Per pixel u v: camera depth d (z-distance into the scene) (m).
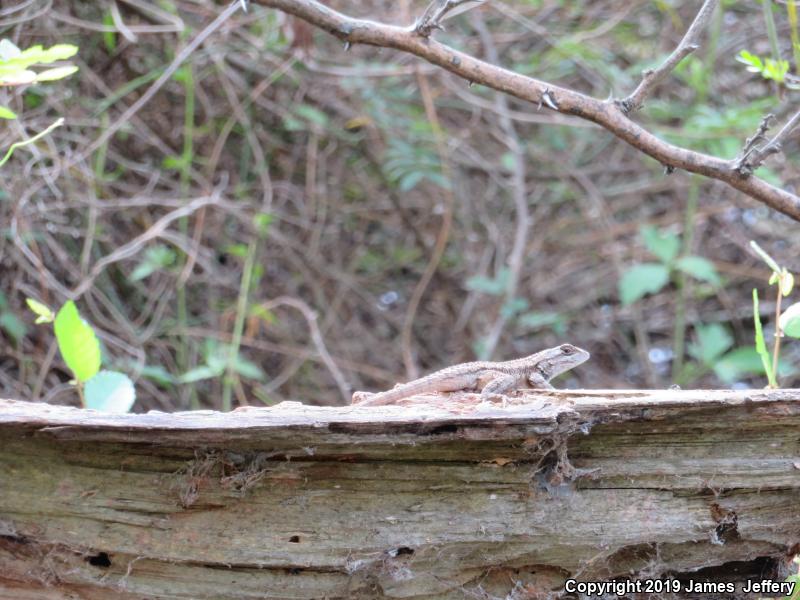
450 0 3.55
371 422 2.80
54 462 2.90
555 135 9.77
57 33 6.88
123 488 2.92
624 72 9.32
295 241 8.64
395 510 2.96
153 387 7.31
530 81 3.73
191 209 7.13
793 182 9.14
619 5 9.87
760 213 9.88
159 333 7.76
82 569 2.95
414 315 9.52
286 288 8.80
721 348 7.90
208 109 7.99
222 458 2.89
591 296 9.95
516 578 3.11
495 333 8.30
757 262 9.69
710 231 10.01
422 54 3.70
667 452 3.04
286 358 8.54
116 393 3.86
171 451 2.90
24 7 6.74
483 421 2.80
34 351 7.07
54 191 6.58
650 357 9.82
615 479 3.03
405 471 2.96
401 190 9.27
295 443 2.85
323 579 3.00
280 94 8.74
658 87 9.91
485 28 9.33
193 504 2.93
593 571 3.11
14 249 6.84
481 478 2.98
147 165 8.04
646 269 7.77
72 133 7.33
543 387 4.75
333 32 3.69
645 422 2.99
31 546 2.93
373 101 8.59
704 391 3.19
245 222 8.09
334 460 2.94
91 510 2.91
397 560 2.98
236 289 8.42
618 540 3.02
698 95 9.07
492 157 9.84
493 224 9.47
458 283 9.53
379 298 9.63
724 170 3.79
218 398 7.91
